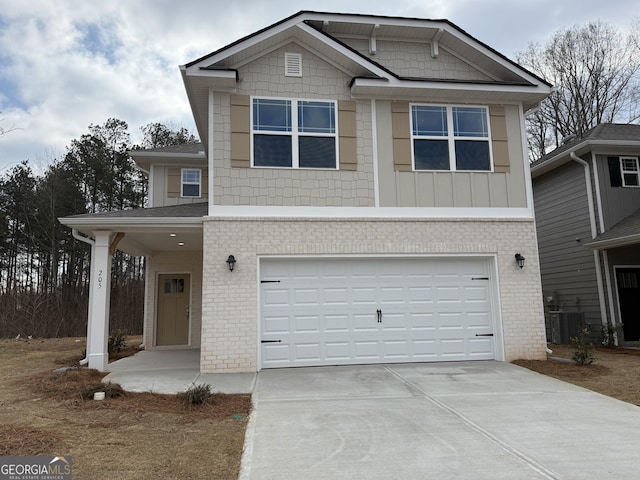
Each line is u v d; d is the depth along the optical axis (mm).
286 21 9250
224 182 8930
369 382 7496
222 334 8492
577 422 5391
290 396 6645
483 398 6500
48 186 27562
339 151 9398
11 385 7488
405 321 9297
